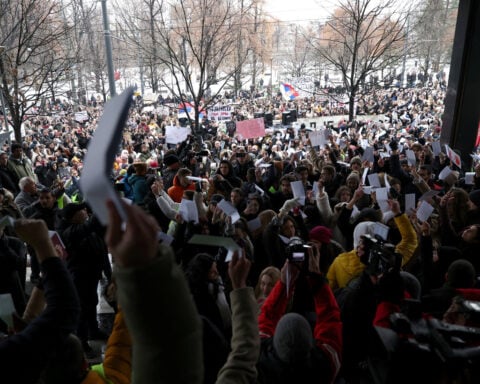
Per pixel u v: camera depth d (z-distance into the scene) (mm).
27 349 1304
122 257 642
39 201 5531
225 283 4230
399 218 4082
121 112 697
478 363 1567
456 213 5172
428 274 3988
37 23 12117
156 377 720
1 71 10758
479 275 4020
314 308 3002
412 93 38906
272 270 3631
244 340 1737
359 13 14820
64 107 30125
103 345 4762
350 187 6922
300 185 5539
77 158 16109
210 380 2553
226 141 19156
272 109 36188
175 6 16391
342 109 31406
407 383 1646
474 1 9625
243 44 29844
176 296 694
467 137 10531
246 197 6781
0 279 4316
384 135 19484
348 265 3906
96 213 635
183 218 4746
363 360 2998
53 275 1435
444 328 1755
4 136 9953
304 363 2109
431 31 27906
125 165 14164
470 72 10094
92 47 27453
